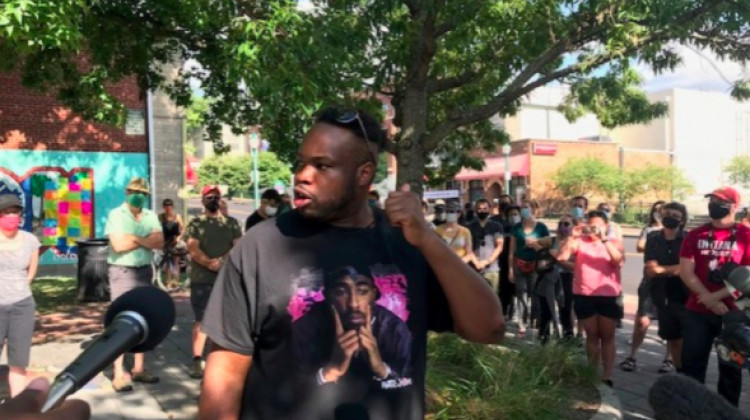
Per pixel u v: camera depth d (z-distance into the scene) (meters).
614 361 6.69
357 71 6.17
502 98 6.39
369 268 1.74
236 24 5.05
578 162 38.81
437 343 5.55
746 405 5.72
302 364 1.65
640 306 6.91
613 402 5.11
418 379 1.75
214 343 1.74
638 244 7.72
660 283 6.16
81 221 15.00
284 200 7.79
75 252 14.95
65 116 14.77
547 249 7.74
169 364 6.70
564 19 6.31
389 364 1.69
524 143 39.69
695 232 4.91
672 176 40.22
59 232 14.79
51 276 14.61
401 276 1.77
